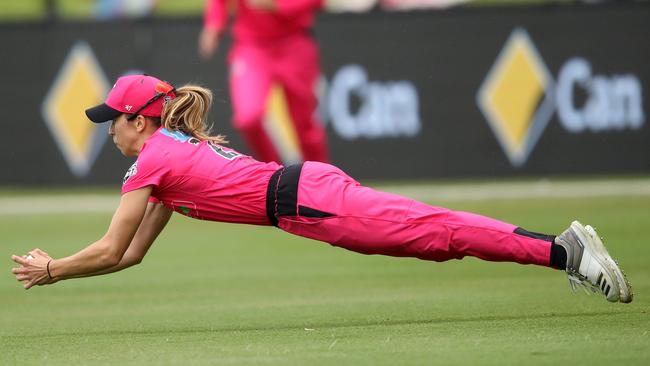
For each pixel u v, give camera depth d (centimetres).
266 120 5403
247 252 3466
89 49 5531
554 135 5488
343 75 5509
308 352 1700
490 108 5506
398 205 1878
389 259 3164
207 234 4050
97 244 1886
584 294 2325
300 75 4772
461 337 1802
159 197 1958
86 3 5869
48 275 1897
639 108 5459
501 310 2133
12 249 3622
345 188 1895
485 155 5509
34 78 5544
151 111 1939
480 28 5491
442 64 5503
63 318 2253
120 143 1962
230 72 5509
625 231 3644
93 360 1700
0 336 2012
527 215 4206
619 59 5459
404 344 1747
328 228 1894
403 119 5512
